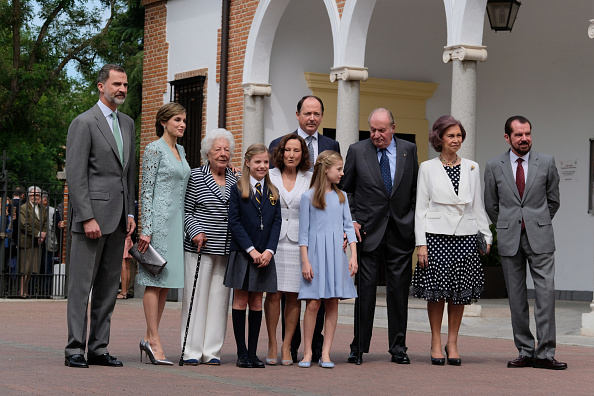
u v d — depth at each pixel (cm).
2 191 1628
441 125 814
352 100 1359
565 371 765
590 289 1515
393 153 831
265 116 1557
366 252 819
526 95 1612
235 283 762
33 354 820
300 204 792
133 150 775
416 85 1641
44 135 3198
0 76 2423
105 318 757
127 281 1748
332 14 1383
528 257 802
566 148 1557
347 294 786
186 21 1720
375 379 701
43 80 2480
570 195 1548
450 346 810
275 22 1520
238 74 1577
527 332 800
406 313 820
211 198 785
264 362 808
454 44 1179
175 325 1199
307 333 785
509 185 810
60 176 2064
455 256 804
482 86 1672
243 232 766
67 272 1697
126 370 721
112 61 2642
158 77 1789
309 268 779
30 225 1670
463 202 807
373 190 818
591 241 1518
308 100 843
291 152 798
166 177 775
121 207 757
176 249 775
